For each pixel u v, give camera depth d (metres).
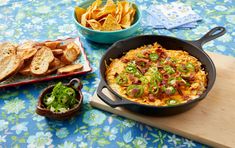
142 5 1.27
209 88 0.86
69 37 1.14
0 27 1.19
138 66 0.98
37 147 0.84
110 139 0.85
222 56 1.03
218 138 0.83
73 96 0.89
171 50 1.02
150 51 1.01
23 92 0.96
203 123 0.86
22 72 0.98
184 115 0.88
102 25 1.09
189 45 0.99
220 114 0.88
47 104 0.87
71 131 0.87
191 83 0.93
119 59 1.00
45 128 0.87
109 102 0.82
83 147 0.83
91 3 1.16
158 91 0.90
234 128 0.85
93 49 1.09
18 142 0.85
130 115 0.89
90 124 0.88
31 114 0.91
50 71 0.98
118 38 1.08
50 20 1.22
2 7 1.28
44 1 1.31
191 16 1.20
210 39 1.00
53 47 1.04
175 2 1.27
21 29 1.18
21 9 1.27
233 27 1.15
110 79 0.95
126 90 0.92
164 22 1.18
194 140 0.85
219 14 1.21
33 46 1.03
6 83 0.96
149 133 0.86
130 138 0.85
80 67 1.00
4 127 0.88
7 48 1.03
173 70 0.96
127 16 1.10
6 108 0.93
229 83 0.95
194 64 0.97
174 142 0.84
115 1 1.18
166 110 0.84
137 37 1.02
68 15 1.24
